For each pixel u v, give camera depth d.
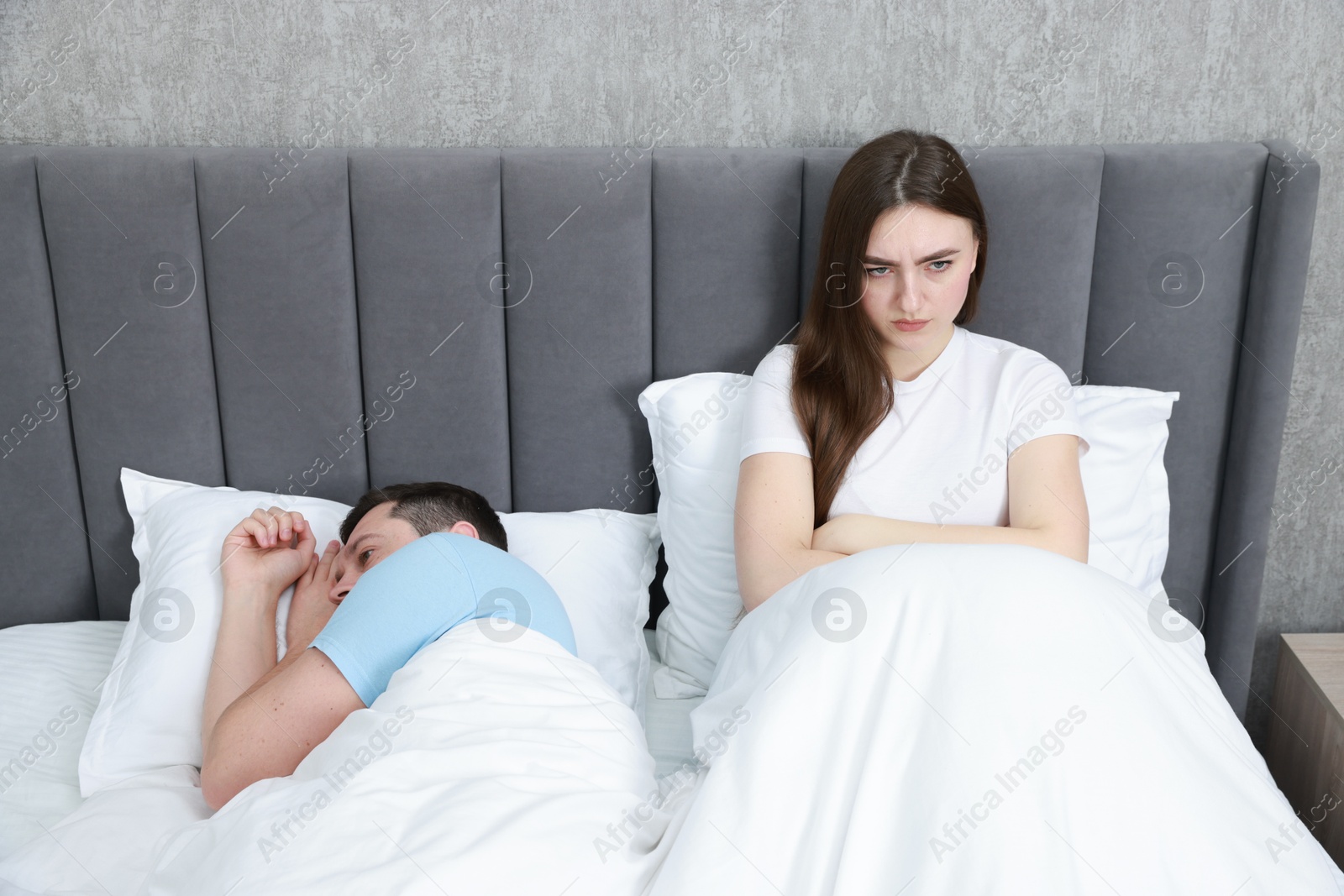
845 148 1.56
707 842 0.93
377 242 1.54
